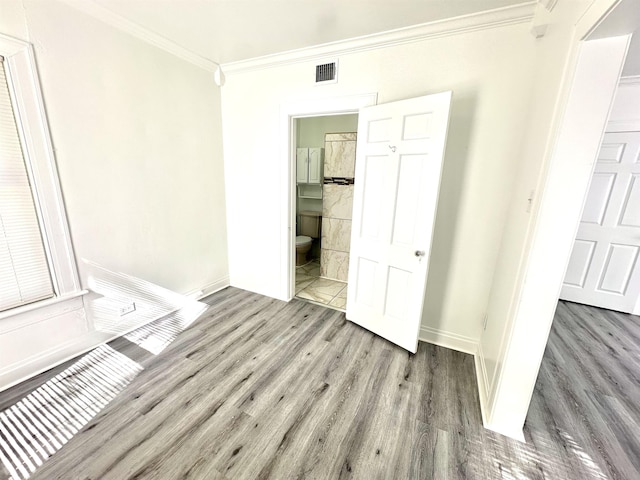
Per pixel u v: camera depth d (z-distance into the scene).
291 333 2.50
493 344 1.78
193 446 1.45
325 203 3.75
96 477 1.29
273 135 2.79
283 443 1.47
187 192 2.79
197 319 2.70
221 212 3.24
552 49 1.42
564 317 2.96
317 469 1.35
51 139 1.78
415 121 1.97
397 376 1.98
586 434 1.57
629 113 2.81
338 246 3.77
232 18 1.97
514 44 1.78
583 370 2.12
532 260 1.31
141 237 2.42
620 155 2.91
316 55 2.39
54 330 1.94
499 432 1.56
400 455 1.42
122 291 2.33
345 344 2.35
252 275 3.33
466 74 1.94
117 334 2.35
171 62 2.44
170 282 2.75
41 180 1.75
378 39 2.13
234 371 2.00
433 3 1.72
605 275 3.12
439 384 1.91
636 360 2.26
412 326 2.16
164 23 2.05
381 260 2.34
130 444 1.45
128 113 2.19
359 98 2.32
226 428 1.55
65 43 1.78
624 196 2.95
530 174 1.52
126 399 1.73
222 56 2.63
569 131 1.16
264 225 3.09
